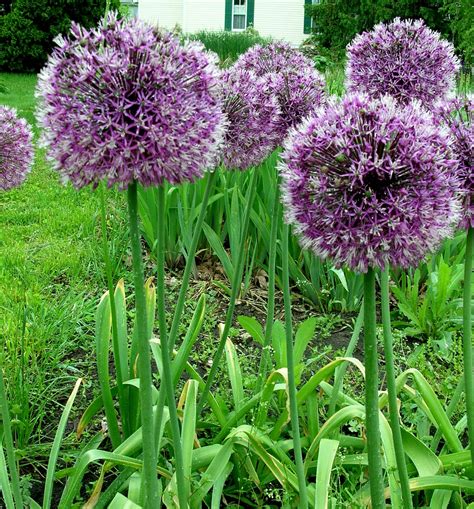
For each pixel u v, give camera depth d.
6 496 2.49
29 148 2.72
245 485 2.97
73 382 3.98
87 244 5.83
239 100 2.81
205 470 2.89
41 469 3.23
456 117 2.32
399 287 5.42
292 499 2.76
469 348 2.49
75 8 22.36
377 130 1.83
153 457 2.05
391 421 2.28
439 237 1.96
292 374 2.57
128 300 5.21
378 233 1.79
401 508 2.59
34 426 3.48
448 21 22.81
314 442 2.83
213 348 4.45
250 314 5.15
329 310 5.20
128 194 1.87
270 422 3.29
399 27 2.96
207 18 26.94
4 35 22.00
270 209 5.38
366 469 3.01
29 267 5.46
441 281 4.61
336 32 24.97
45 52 22.38
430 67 2.96
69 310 4.41
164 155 1.81
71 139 1.79
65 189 8.09
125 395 3.04
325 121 1.95
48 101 1.83
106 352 2.95
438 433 3.12
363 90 3.00
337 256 1.88
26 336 3.93
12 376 3.52
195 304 5.16
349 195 1.84
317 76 3.23
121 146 1.76
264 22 26.89
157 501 2.10
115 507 2.35
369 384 1.95
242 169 3.01
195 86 1.93
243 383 3.84
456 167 2.02
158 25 1.91
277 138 3.09
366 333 1.92
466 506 2.74
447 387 3.86
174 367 2.93
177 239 5.97
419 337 4.77
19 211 7.32
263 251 5.72
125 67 1.77
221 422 3.10
